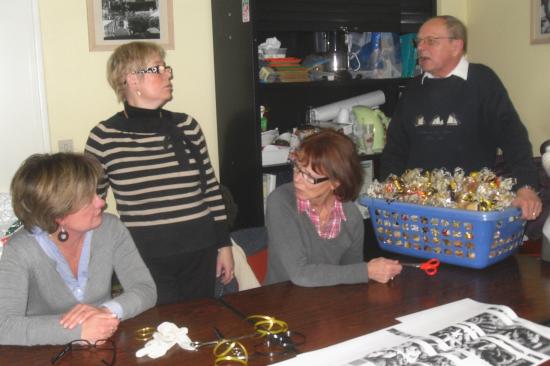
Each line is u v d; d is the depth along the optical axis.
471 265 1.68
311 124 3.08
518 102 3.26
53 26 2.57
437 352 1.18
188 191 2.07
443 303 1.45
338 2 2.85
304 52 3.19
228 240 2.24
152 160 2.00
